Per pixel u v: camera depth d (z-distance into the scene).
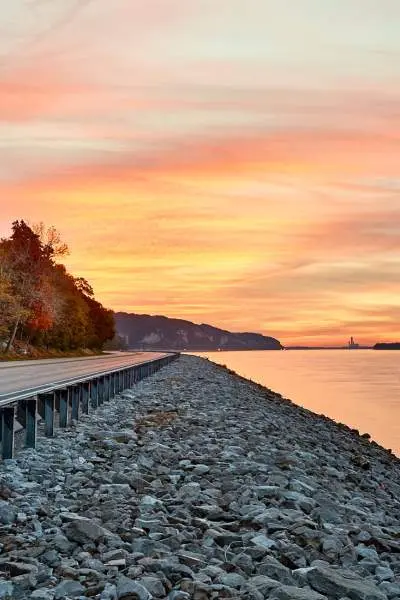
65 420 22.05
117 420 24.88
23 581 7.52
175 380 52.03
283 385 102.88
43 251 94.06
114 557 8.52
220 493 12.95
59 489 12.83
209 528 10.14
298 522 10.62
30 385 25.27
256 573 8.34
